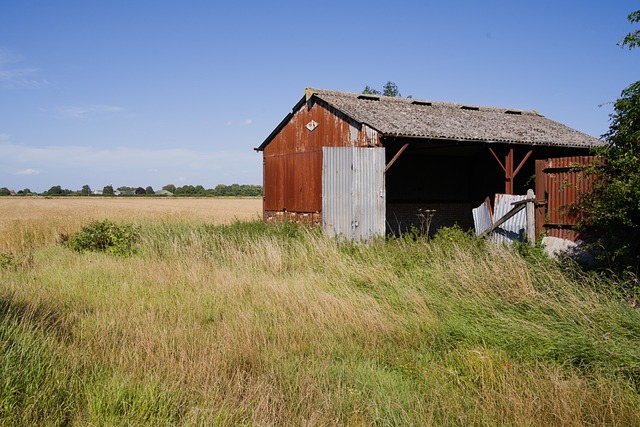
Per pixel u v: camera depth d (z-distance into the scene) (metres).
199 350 5.73
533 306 6.77
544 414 4.35
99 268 11.33
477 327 6.47
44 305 7.40
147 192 141.00
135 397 4.46
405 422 4.22
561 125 21.28
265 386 4.79
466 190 23.41
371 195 14.56
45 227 21.59
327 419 4.24
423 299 7.66
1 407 4.16
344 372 5.31
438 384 5.02
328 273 10.06
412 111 18.06
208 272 10.44
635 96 7.92
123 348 5.57
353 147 14.58
